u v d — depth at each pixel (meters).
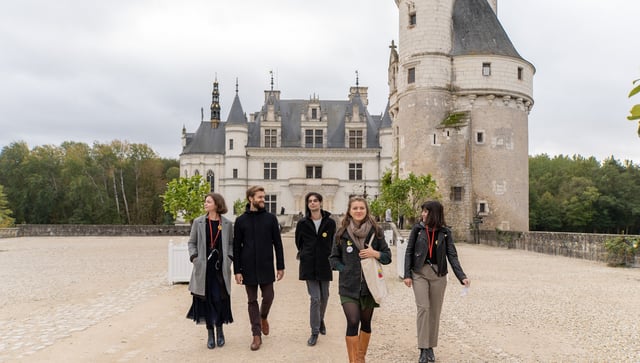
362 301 6.34
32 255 24.53
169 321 9.14
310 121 66.75
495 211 38.66
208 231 7.52
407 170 39.56
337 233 6.48
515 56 39.62
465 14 41.31
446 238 6.84
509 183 39.09
